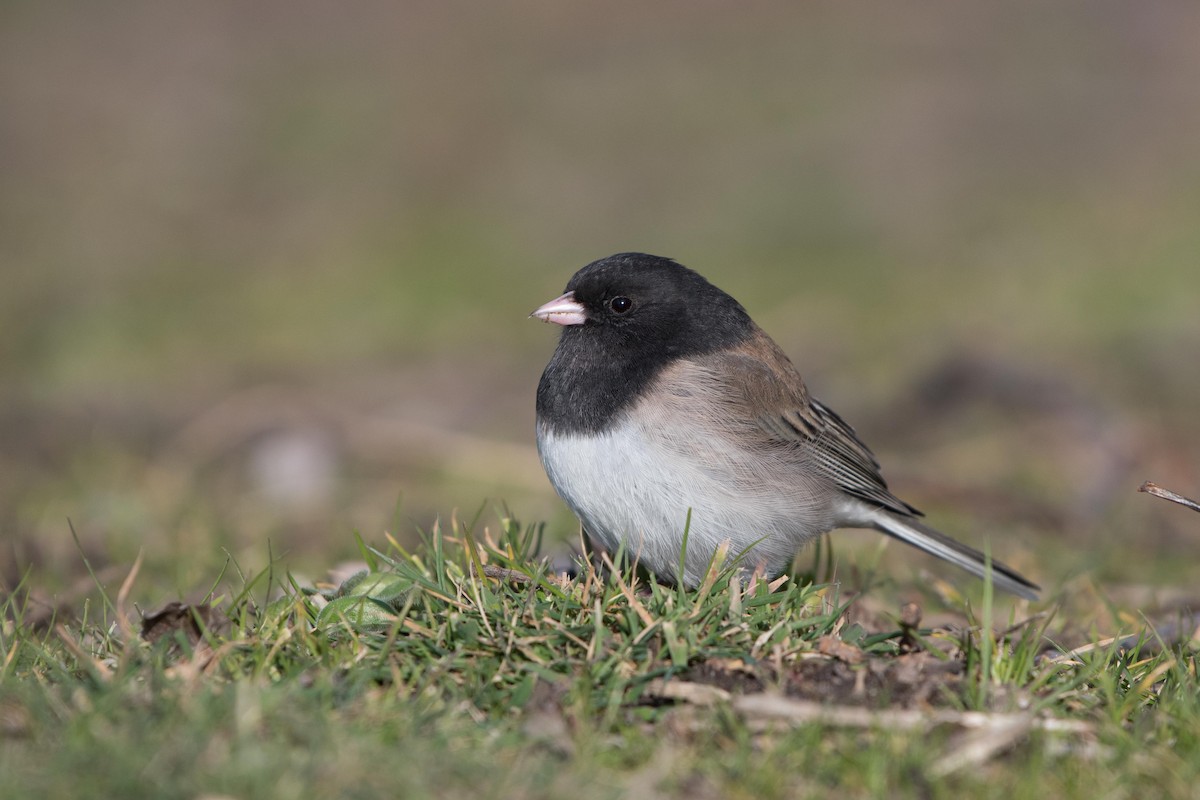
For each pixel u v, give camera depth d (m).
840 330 16.50
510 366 16.11
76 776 4.24
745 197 22.12
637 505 6.71
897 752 4.66
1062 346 15.09
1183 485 11.05
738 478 6.72
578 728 4.79
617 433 6.71
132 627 5.69
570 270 19.48
